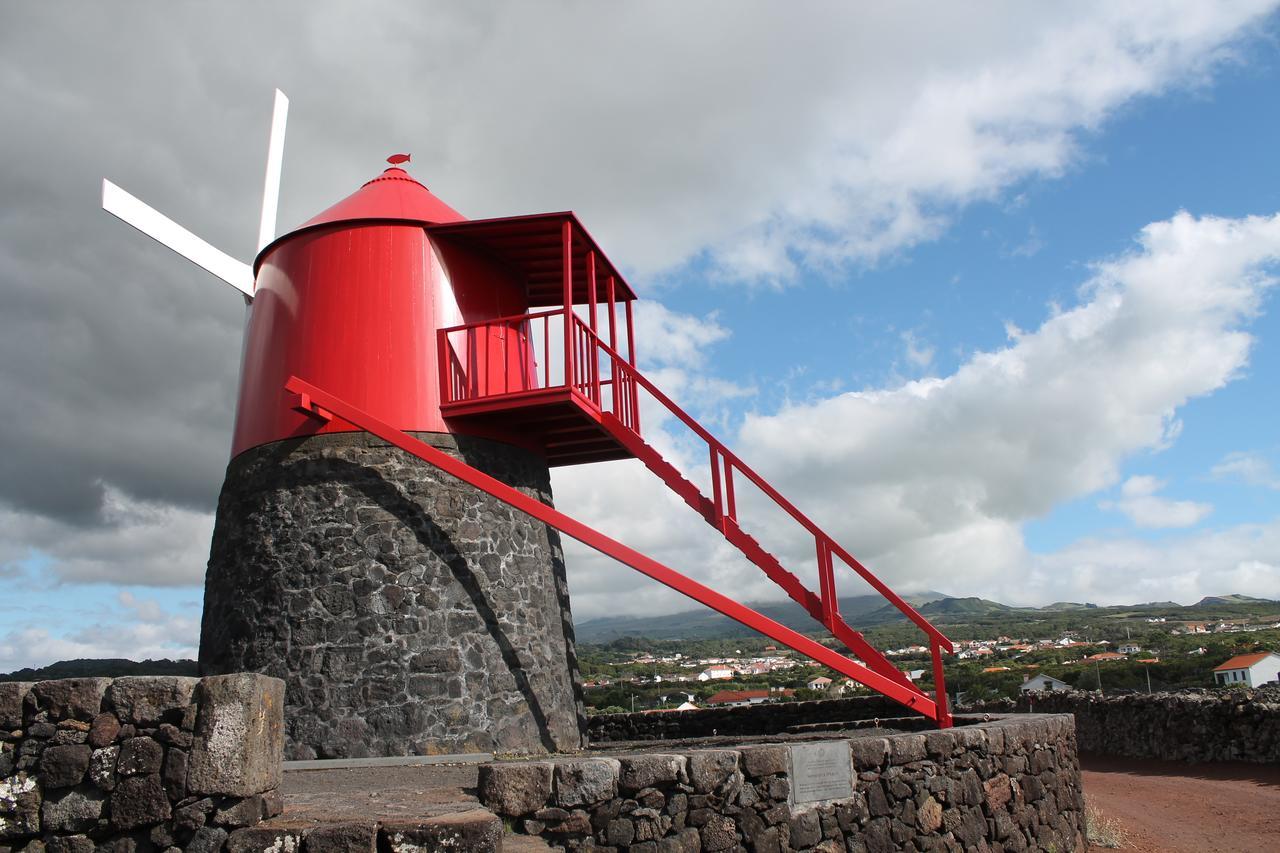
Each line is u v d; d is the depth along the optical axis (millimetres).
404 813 5133
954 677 44188
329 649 10734
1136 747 16594
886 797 7156
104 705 4762
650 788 6031
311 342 11945
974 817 7891
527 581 12070
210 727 4730
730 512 11414
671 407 11781
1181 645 70312
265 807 4879
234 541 11773
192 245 12344
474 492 11820
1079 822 9758
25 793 4629
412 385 11766
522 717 11227
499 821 4910
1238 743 14273
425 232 12414
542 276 14047
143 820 4605
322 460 11461
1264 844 9383
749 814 6312
